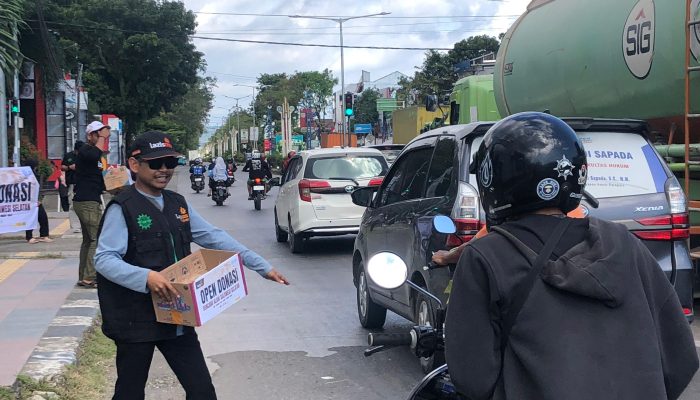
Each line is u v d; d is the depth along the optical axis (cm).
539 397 192
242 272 372
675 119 754
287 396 521
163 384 548
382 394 525
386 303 651
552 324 196
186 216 380
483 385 201
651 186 548
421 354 262
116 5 4534
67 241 1327
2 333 623
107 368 572
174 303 347
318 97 8825
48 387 486
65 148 3055
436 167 585
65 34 4403
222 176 2362
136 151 367
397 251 619
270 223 1772
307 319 763
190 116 9262
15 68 496
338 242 1381
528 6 1067
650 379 195
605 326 197
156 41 4622
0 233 1182
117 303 356
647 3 750
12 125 2194
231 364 601
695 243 713
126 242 357
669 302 214
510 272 204
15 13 492
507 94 1074
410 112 2238
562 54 904
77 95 3200
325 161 1231
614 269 202
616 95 817
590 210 527
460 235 504
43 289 850
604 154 552
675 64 711
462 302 207
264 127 9625
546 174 214
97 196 854
